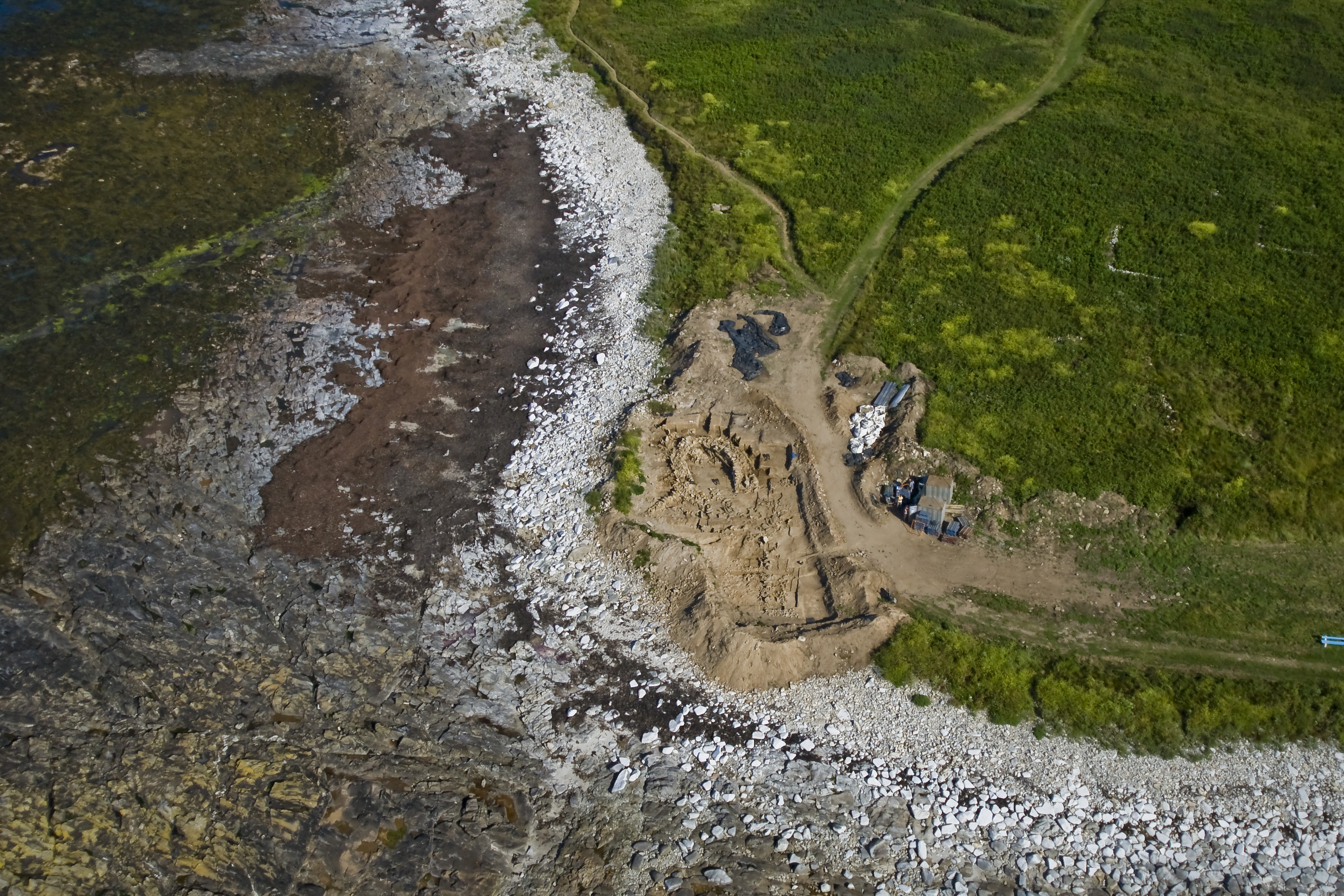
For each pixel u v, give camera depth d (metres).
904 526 36.66
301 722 30.11
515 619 34.47
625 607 34.88
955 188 51.09
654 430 40.06
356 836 27.84
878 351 42.59
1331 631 33.34
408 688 31.86
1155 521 36.09
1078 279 45.66
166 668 30.80
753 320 44.47
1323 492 36.66
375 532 36.53
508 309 45.78
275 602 33.75
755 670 32.75
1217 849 29.08
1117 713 31.50
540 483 38.56
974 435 38.91
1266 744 31.00
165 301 43.69
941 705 32.12
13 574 32.91
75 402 38.88
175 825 27.11
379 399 41.31
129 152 51.47
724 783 30.39
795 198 51.38
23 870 25.64
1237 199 49.59
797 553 36.19
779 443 39.28
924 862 28.73
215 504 36.66
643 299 45.91
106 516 35.16
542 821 29.30
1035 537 36.00
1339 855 28.88
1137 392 40.28
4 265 44.47
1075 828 29.55
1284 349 41.81
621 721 31.88
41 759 27.86
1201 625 33.53
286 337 42.94
